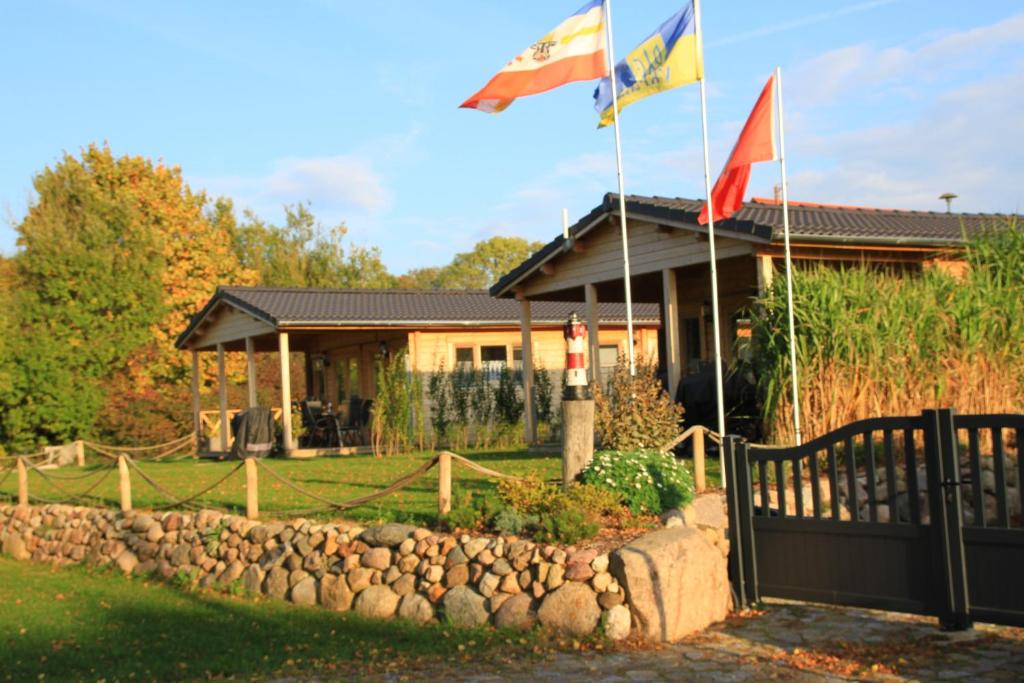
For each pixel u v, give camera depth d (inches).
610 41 467.8
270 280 1990.7
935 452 266.5
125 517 479.2
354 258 2190.0
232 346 1049.5
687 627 290.7
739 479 316.8
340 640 307.0
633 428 459.2
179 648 308.8
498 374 900.0
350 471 592.7
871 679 239.1
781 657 262.7
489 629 305.3
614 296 770.2
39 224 1141.7
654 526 335.9
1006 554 254.1
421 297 978.7
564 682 247.6
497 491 367.2
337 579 355.6
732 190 442.6
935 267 515.2
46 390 1012.5
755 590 312.3
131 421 1043.9
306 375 1140.5
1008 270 503.8
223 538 414.0
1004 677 235.5
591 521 326.3
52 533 529.0
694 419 565.9
